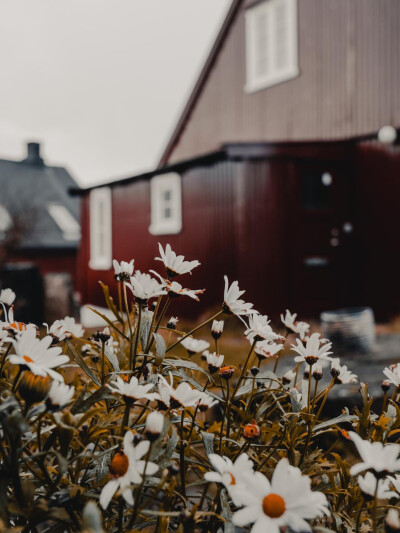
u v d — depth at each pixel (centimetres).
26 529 86
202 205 974
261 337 111
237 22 1261
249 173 888
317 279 923
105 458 95
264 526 74
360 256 972
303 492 77
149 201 1142
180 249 1035
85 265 1400
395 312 917
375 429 106
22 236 1823
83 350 137
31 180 2466
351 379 115
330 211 945
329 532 83
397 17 948
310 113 1102
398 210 920
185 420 105
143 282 106
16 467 82
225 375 108
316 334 113
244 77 1248
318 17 1081
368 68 992
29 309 1120
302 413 104
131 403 88
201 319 884
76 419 89
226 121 1298
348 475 103
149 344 110
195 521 84
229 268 908
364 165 966
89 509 68
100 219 1352
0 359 110
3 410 81
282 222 895
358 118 1009
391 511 74
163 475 83
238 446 111
